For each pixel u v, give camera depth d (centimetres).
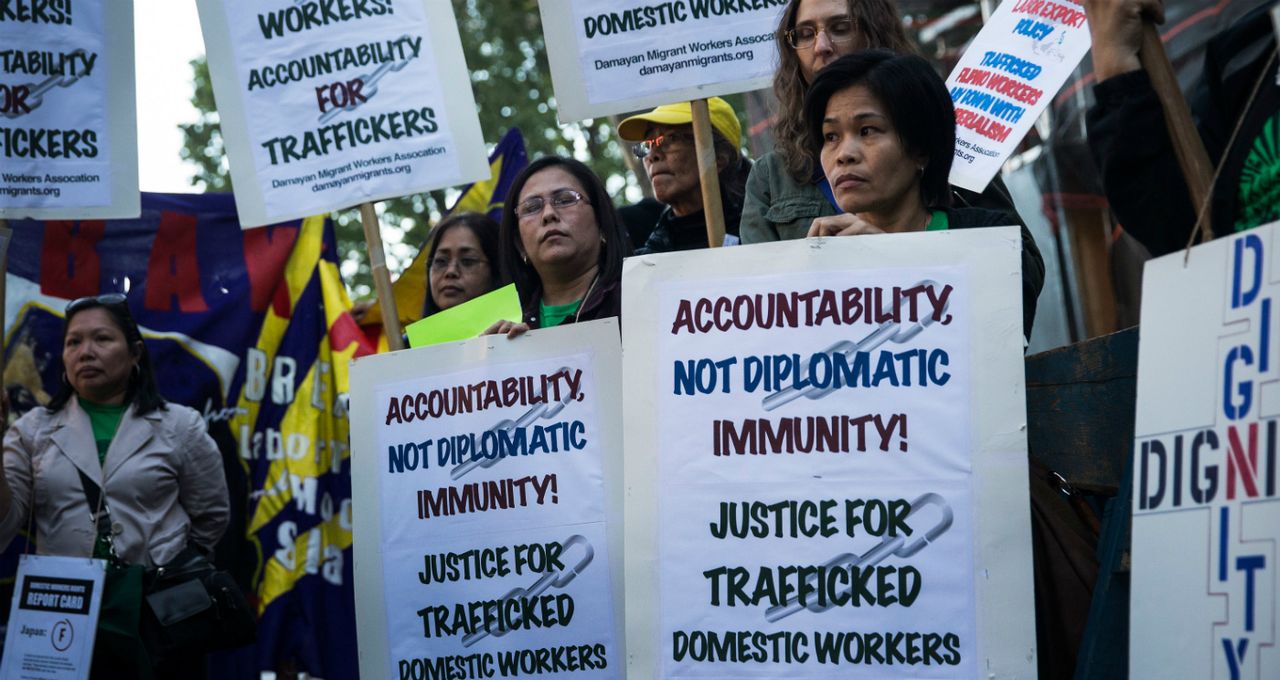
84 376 527
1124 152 321
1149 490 258
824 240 323
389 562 400
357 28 454
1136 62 321
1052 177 842
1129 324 822
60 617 458
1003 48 432
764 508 318
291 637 635
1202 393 249
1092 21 328
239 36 460
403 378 405
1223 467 244
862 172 351
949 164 357
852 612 309
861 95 352
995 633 300
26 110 469
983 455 306
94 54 477
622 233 461
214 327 662
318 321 674
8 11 470
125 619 490
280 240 680
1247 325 242
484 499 391
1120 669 291
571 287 456
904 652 305
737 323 326
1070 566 329
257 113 457
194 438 539
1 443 480
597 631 375
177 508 532
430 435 400
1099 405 325
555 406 387
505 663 383
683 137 526
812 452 316
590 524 379
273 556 643
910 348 315
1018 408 306
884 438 313
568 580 379
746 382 323
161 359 654
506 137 702
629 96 422
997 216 360
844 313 320
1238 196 300
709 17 420
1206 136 342
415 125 449
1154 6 318
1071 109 824
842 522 312
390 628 398
